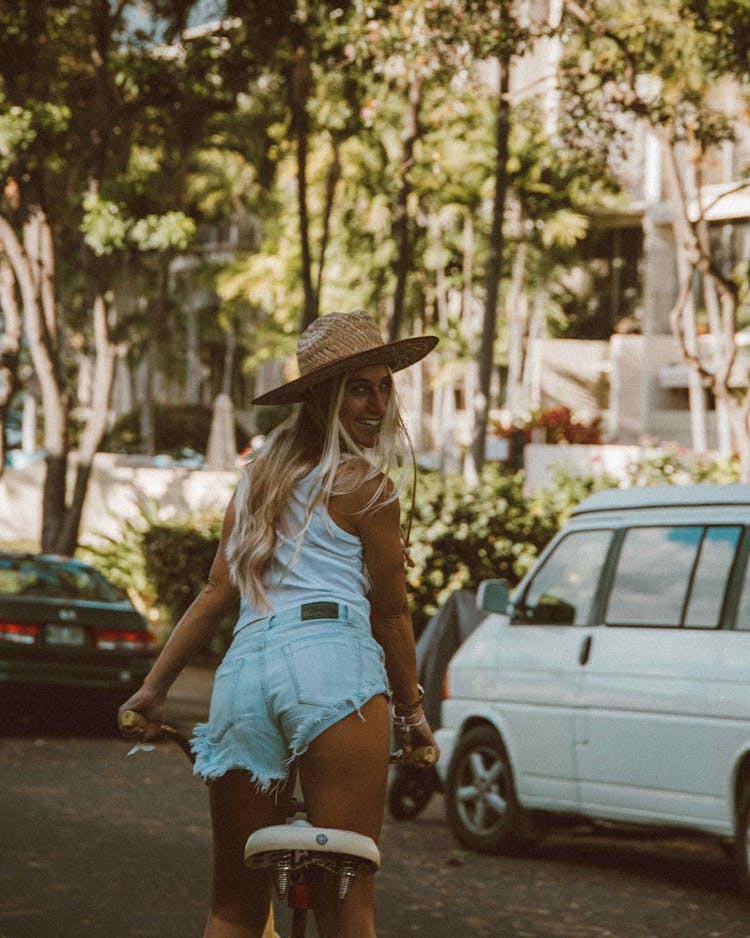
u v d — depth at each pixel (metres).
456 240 48.31
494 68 38.75
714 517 11.45
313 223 44.94
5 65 26.81
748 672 10.66
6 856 11.47
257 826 5.30
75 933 9.11
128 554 35.03
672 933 9.72
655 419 48.69
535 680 12.40
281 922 9.88
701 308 47.69
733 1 19.19
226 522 5.42
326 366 5.28
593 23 19.67
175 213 26.50
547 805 12.20
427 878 11.48
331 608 5.16
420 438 54.72
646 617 11.66
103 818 13.44
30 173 28.75
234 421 60.91
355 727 5.06
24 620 19.16
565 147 23.48
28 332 29.56
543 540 22.62
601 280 54.78
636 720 11.38
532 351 52.84
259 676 5.12
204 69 27.50
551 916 10.18
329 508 5.23
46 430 29.86
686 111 21.59
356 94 24.94
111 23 27.69
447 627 14.66
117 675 19.53
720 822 10.73
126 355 62.19
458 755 13.12
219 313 60.31
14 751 17.94
